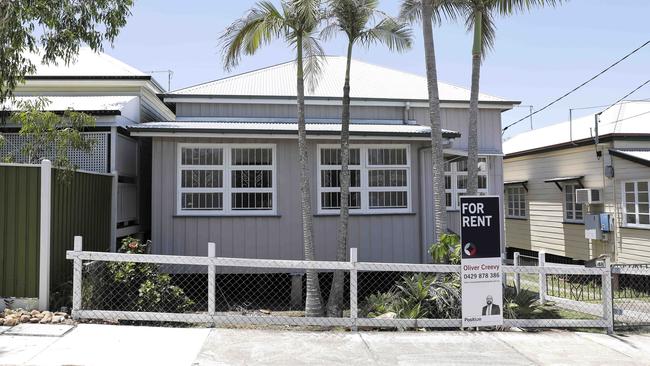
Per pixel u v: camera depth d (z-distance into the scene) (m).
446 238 8.64
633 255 13.30
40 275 7.53
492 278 7.43
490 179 15.12
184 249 10.93
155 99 14.38
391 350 6.49
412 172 11.73
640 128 14.41
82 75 12.74
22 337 6.41
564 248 16.55
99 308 7.83
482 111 15.23
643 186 13.05
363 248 11.40
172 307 8.52
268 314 9.46
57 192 8.08
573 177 15.64
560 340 7.12
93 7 9.55
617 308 8.79
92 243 9.63
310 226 9.26
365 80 15.45
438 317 8.09
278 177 11.30
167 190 10.97
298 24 9.20
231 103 13.41
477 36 10.10
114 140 10.96
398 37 9.80
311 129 11.21
